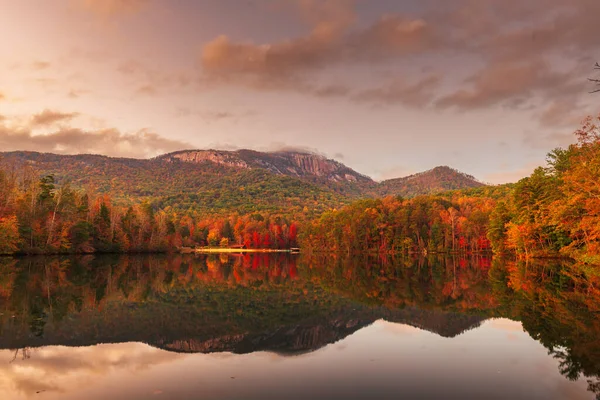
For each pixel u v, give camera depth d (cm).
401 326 1900
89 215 9406
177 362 1351
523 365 1295
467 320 2000
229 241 18700
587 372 1227
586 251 4969
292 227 18125
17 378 1184
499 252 7669
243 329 1856
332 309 2388
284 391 1080
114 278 4006
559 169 5878
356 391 1080
